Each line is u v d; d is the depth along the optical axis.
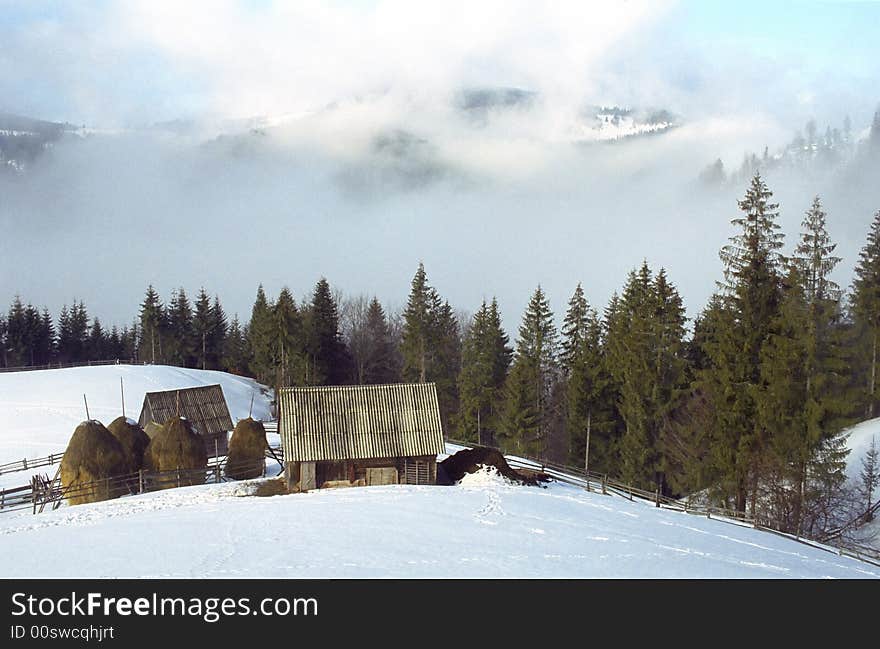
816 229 40.38
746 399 39.88
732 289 41.59
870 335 53.59
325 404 43.72
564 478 48.59
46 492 40.09
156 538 28.23
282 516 31.97
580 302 65.06
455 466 46.16
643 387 51.62
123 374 85.50
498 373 75.31
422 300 79.50
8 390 78.19
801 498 38.50
